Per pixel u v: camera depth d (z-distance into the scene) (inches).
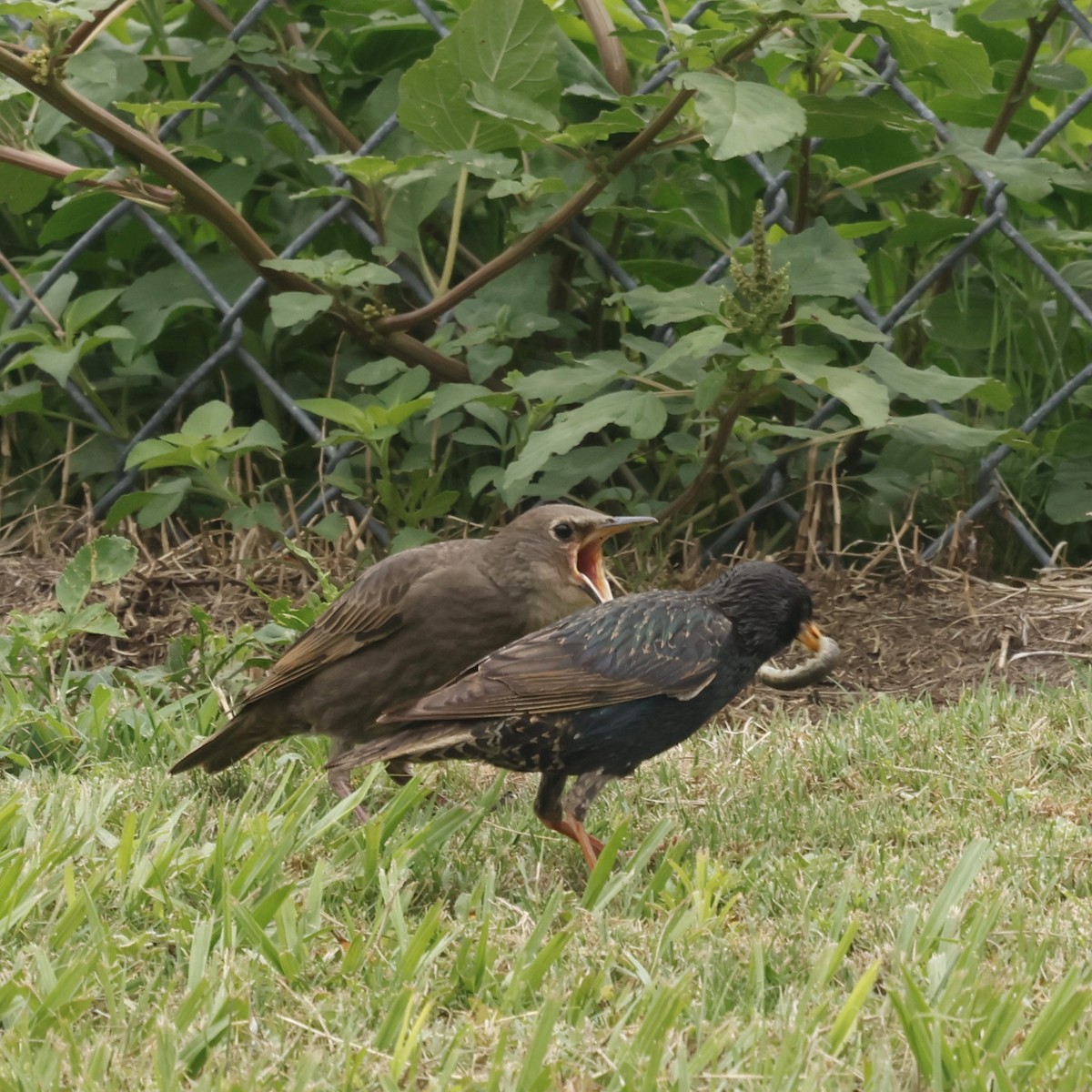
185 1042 205.3
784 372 433.4
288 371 520.4
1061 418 495.8
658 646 283.1
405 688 330.3
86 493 498.3
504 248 516.7
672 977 228.7
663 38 467.5
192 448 445.1
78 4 415.8
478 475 453.7
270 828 289.9
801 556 475.2
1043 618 431.8
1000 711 362.3
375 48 516.7
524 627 330.0
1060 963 232.7
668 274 496.4
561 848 296.4
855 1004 204.1
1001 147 491.8
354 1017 213.3
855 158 491.5
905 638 428.1
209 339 522.9
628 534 490.9
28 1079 190.2
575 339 508.7
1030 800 311.7
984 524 475.5
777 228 508.7
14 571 471.2
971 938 237.5
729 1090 192.9
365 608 327.6
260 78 504.1
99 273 535.8
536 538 333.1
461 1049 203.6
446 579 326.0
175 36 526.3
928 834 295.3
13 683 388.2
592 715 279.3
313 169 513.0
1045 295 490.6
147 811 287.3
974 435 427.2
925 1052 197.5
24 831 286.8
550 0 518.6
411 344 475.2
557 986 222.1
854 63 438.0
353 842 284.8
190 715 380.2
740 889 271.1
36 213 542.9
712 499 495.5
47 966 222.5
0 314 530.9
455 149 460.4
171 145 514.3
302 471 511.8
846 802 319.0
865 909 259.8
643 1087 190.1
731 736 361.1
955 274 492.1
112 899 257.6
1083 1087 193.6
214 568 463.5
